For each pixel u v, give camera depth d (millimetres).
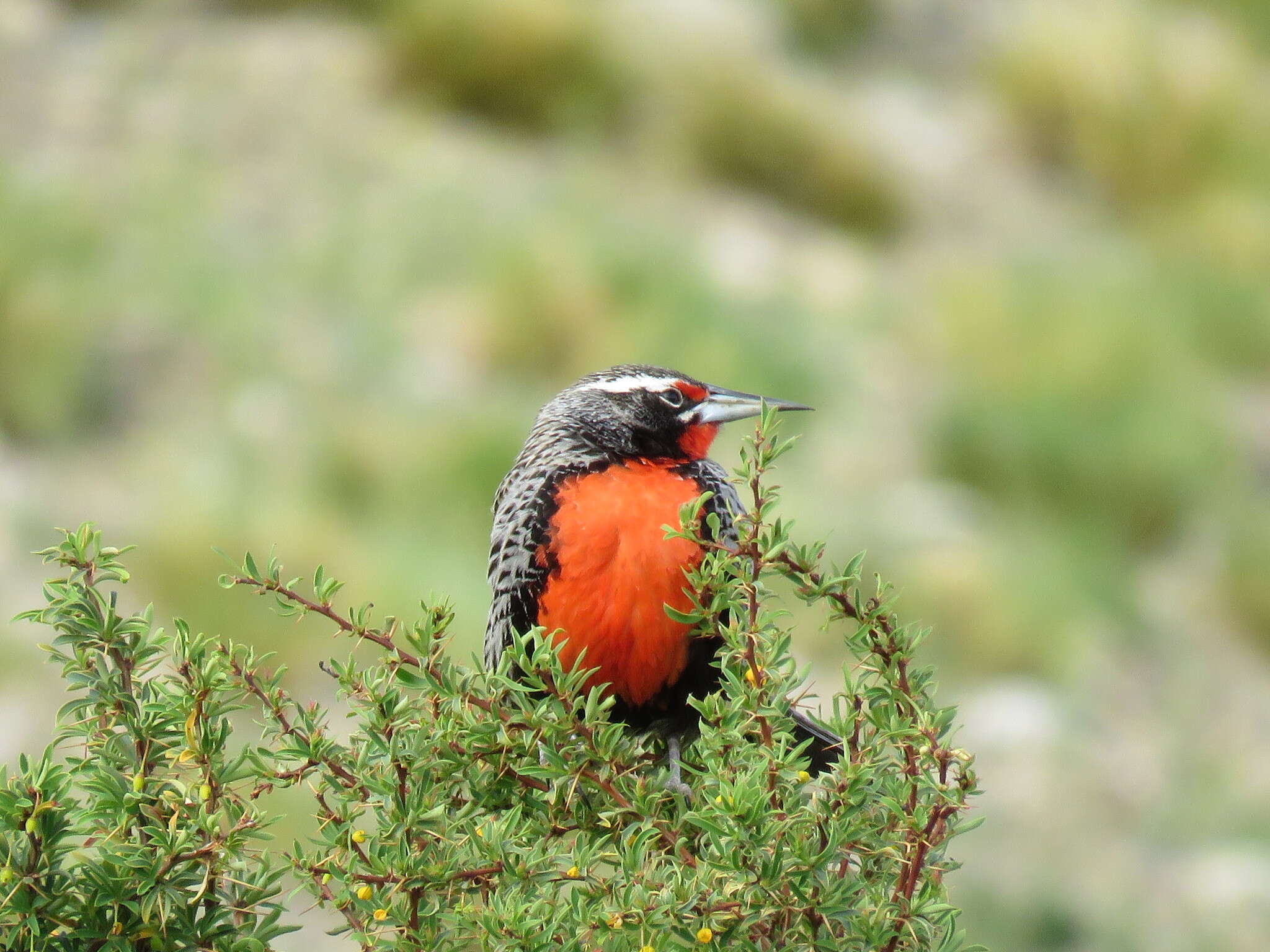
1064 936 10031
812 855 2822
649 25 21750
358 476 13672
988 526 14836
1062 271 19344
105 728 2957
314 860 2930
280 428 14109
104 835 2951
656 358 15984
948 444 15922
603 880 2924
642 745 4758
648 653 4594
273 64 20109
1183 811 11430
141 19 21047
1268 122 23781
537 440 5051
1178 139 22703
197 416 14297
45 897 2812
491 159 19281
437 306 16328
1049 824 10984
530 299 16172
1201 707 13070
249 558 3098
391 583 11664
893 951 2857
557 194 18453
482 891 2986
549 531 4637
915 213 21031
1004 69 23406
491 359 15852
